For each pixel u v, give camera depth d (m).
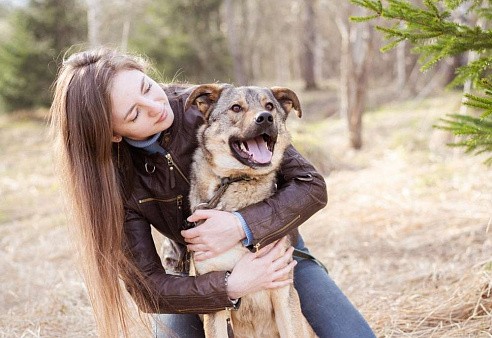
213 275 2.67
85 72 2.59
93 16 13.02
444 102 11.20
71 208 2.71
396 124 11.93
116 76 2.58
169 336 2.93
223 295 2.64
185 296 2.66
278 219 2.70
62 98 2.64
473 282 3.73
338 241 5.59
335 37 26.89
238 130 2.79
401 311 3.76
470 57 6.30
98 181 2.63
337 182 8.34
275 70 33.06
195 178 2.91
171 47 18.36
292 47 30.64
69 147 2.64
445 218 5.76
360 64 10.55
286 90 3.12
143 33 18.52
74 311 4.21
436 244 5.07
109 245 2.65
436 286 4.12
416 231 5.59
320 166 9.34
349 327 2.92
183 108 2.96
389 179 7.77
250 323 3.04
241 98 2.88
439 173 7.41
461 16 5.09
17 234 6.82
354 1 2.91
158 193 2.86
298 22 23.94
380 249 5.28
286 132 3.06
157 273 2.78
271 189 2.91
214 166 2.86
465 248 4.76
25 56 17.39
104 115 2.54
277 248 2.80
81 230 2.67
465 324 3.42
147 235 2.88
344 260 5.08
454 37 2.81
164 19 19.09
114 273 2.67
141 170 2.85
